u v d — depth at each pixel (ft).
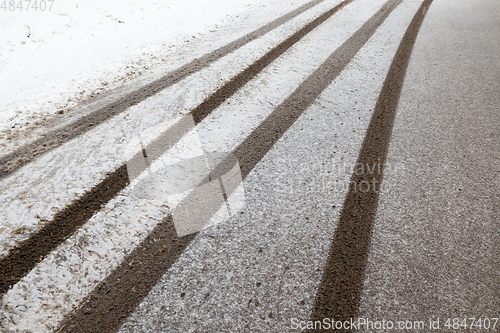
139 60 18.98
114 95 15.14
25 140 11.88
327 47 19.04
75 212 8.46
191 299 6.19
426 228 7.33
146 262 7.06
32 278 6.75
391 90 13.69
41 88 15.79
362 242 7.16
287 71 16.35
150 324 5.79
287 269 6.67
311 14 25.82
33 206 8.64
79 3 27.22
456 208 7.79
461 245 6.87
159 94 14.84
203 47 20.58
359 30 21.48
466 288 6.03
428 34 19.84
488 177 8.66
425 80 14.28
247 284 6.42
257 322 5.71
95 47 21.43
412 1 27.86
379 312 5.74
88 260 7.16
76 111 13.89
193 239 7.52
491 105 12.00
